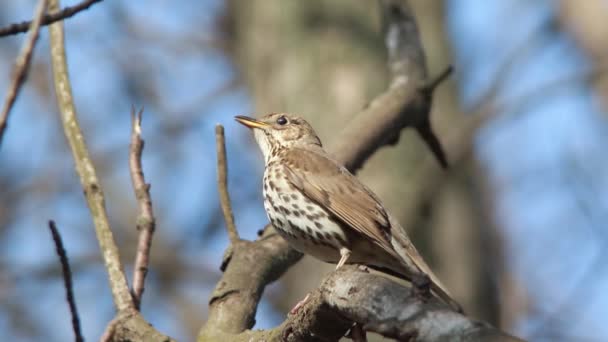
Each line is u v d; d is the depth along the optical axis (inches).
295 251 379.6
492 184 763.4
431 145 468.4
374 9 593.9
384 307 213.2
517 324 673.6
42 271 708.7
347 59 572.1
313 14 592.4
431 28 639.1
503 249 716.0
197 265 750.5
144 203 345.7
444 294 319.0
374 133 426.9
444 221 550.3
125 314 318.3
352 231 377.1
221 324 327.0
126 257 740.0
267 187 397.4
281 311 682.2
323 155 407.2
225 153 370.3
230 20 794.2
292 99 569.6
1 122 224.5
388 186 535.5
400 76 455.2
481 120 580.4
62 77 363.9
